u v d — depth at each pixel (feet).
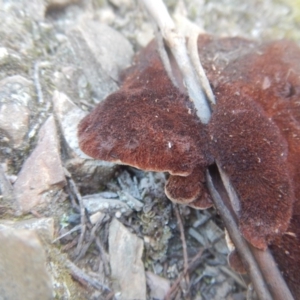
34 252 0.27
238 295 0.39
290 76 0.38
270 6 0.62
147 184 0.40
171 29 0.40
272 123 0.34
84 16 0.52
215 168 0.34
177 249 0.40
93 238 0.36
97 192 0.40
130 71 0.46
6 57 0.41
